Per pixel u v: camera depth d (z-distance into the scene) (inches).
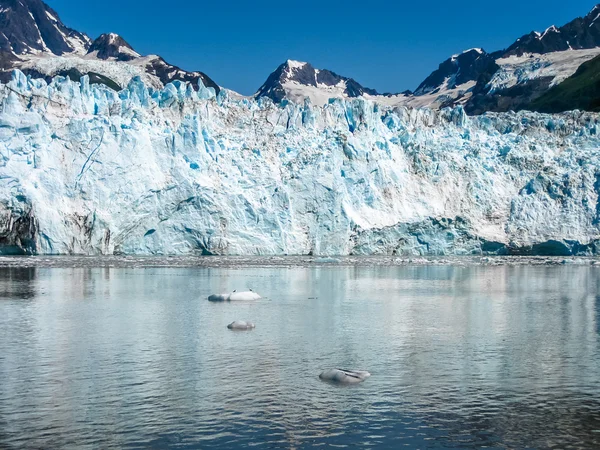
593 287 2185.0
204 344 1154.0
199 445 697.0
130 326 1332.4
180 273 2566.4
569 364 1023.0
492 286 2201.0
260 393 863.1
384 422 764.6
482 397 855.1
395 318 1460.4
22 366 989.8
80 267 2773.1
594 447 700.7
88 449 682.8
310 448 692.7
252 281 2297.0
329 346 1144.8
